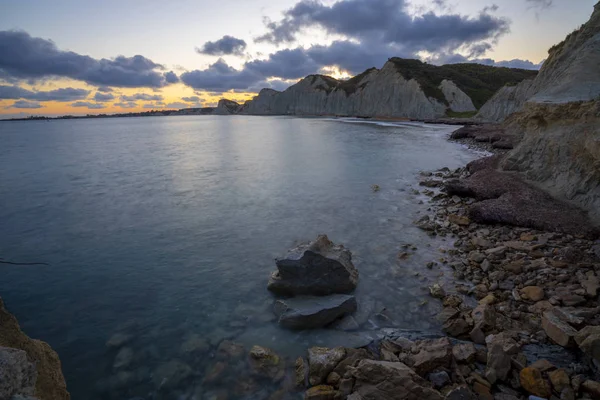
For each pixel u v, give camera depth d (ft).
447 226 32.65
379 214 37.42
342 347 15.84
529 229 29.76
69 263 27.17
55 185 57.16
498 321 17.67
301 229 33.45
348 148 97.45
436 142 108.47
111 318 19.89
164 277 24.56
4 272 25.73
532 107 51.24
